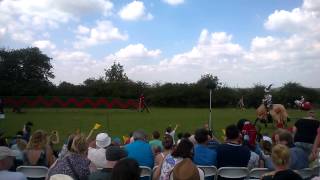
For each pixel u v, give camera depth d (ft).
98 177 18.44
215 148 28.68
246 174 26.27
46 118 123.54
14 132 87.30
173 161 22.62
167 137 27.53
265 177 17.94
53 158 28.58
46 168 25.95
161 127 97.81
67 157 22.36
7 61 253.24
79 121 112.78
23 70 257.55
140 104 166.91
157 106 223.71
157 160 27.12
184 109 194.80
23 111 163.02
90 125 101.50
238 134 27.30
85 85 229.04
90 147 29.71
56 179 15.64
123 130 91.04
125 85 225.76
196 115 142.10
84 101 201.57
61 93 228.43
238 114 150.00
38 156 27.58
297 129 35.06
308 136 34.42
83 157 22.61
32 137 28.02
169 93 221.66
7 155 19.08
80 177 21.98
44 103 198.29
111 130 90.94
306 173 26.58
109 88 223.92
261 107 94.79
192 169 14.64
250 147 32.63
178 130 91.91
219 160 26.76
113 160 18.63
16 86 236.84
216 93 219.00
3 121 112.78
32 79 259.80
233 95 217.97
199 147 26.94
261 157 29.96
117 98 208.74
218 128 95.55
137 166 13.29
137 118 125.18
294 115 145.07
